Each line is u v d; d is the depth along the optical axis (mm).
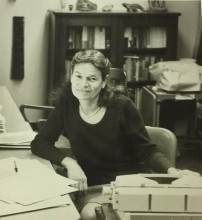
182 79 4707
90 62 2064
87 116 2188
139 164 2260
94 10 5008
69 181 1792
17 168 1918
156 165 2061
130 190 1351
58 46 4906
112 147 2195
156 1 5230
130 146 2236
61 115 2262
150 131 2357
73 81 2115
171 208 1334
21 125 2781
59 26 4867
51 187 1713
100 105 2174
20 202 1565
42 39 5152
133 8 5094
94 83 2086
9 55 5051
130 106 2197
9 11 4961
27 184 1730
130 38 5074
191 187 1376
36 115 5281
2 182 1743
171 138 2303
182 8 5418
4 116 3010
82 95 2100
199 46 5395
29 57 5148
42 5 5074
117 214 1477
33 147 2201
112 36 4969
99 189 2117
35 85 5227
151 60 5168
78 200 2018
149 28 5105
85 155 2230
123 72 3568
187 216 1331
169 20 5051
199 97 4758
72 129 2223
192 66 4848
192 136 5070
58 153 2129
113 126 2174
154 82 5184
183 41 5504
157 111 4715
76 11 4957
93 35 5020
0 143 2312
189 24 5465
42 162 2082
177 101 4824
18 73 5074
